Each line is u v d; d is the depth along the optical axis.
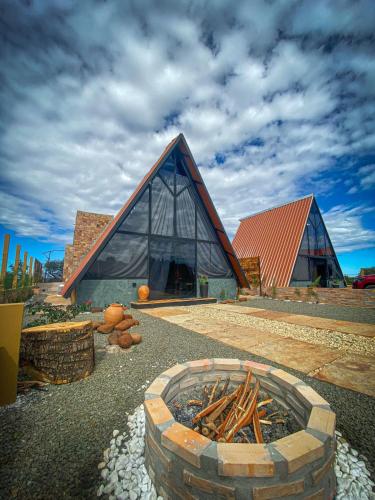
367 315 9.24
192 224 13.13
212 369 3.05
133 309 10.01
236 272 14.45
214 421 2.44
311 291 13.92
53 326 3.83
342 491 1.90
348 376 3.86
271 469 1.47
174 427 1.84
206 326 7.09
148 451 2.07
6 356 3.07
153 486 1.92
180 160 13.11
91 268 9.66
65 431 2.57
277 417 2.54
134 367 4.15
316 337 6.05
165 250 11.90
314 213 22.11
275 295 15.94
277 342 5.59
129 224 10.83
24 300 13.16
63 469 2.10
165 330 6.55
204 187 12.98
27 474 2.04
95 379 3.73
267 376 2.80
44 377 3.55
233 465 1.49
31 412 2.90
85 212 16.08
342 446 2.37
